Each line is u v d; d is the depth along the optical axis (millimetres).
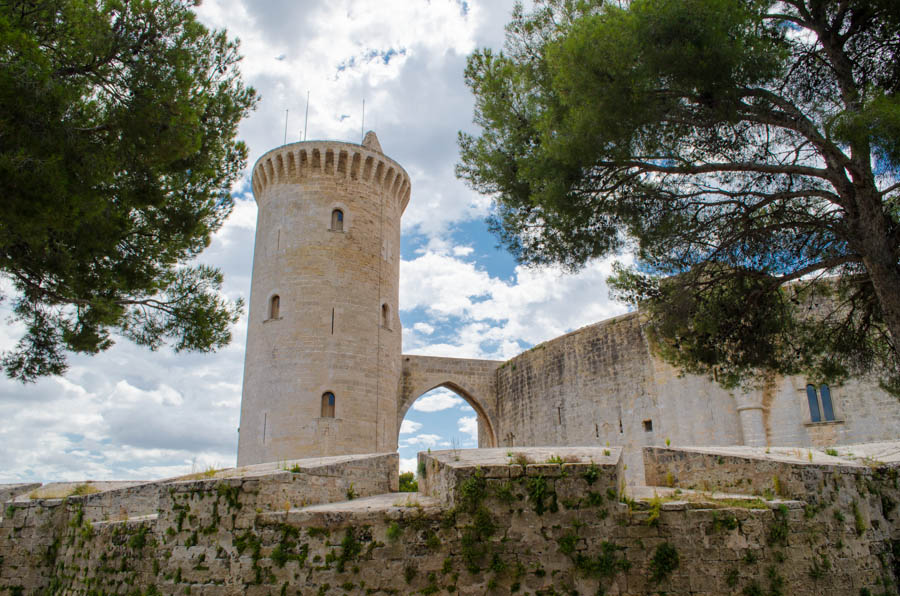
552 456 13703
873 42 13570
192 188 17016
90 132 12398
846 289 16438
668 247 15469
